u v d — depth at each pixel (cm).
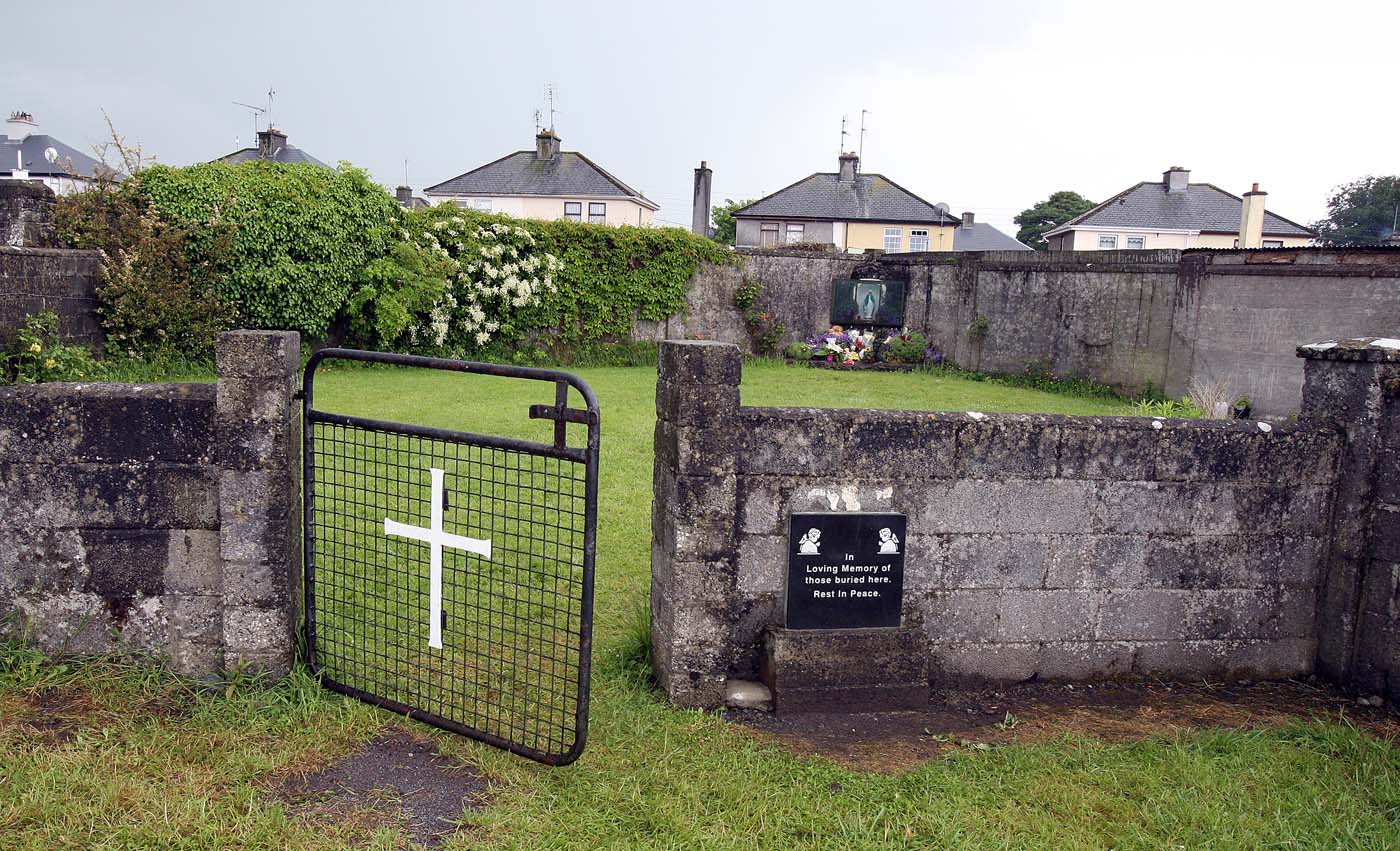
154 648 370
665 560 388
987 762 345
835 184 3738
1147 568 421
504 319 1675
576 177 3669
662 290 1830
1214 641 431
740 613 397
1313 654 439
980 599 412
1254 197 2367
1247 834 299
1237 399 1227
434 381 1295
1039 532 411
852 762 346
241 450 352
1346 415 423
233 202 1309
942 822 301
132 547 363
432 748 337
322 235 1388
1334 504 429
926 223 3622
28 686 354
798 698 383
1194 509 420
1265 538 427
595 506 314
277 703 354
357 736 339
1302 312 1175
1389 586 407
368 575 475
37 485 358
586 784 315
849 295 1914
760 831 295
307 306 1393
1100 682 428
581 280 1748
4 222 1173
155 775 306
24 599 364
